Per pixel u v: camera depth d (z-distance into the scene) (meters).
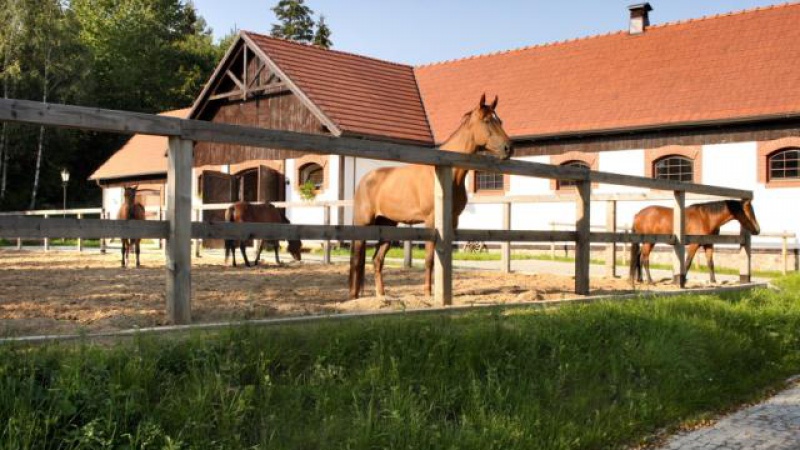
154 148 31.56
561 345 4.74
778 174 17.11
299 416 3.45
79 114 4.27
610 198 11.88
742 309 6.78
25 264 12.93
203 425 3.13
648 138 18.92
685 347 5.21
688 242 10.24
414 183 7.37
